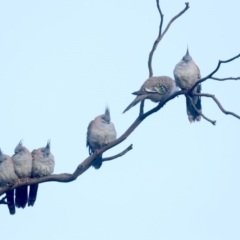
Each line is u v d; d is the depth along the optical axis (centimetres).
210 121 1292
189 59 1644
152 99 1611
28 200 1498
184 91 1316
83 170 1334
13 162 1569
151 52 1460
